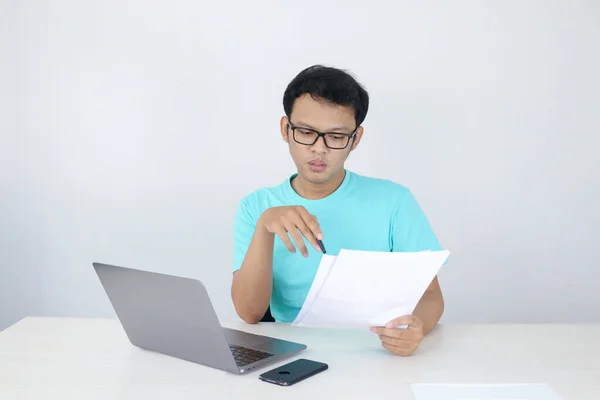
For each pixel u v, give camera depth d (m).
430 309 1.47
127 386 1.07
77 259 2.77
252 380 1.11
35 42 2.70
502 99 2.65
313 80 1.45
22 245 2.77
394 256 1.14
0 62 2.70
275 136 2.70
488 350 1.30
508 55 2.63
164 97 2.71
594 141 2.66
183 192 2.74
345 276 1.15
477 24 2.63
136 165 2.73
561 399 1.03
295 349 1.26
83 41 2.69
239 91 2.69
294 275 1.69
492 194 2.70
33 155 2.74
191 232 2.75
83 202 2.75
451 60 2.64
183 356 1.21
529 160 2.68
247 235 1.72
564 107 2.65
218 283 2.76
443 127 2.67
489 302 2.74
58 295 2.78
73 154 2.73
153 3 2.67
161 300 1.15
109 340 1.35
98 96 2.71
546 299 2.74
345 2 2.64
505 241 2.72
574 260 2.72
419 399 1.02
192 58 2.68
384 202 1.72
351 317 1.24
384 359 1.24
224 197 2.74
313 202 1.72
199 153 2.72
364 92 1.51
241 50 2.68
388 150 2.69
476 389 1.07
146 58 2.69
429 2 2.63
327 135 1.47
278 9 2.66
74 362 1.20
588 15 2.61
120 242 2.77
